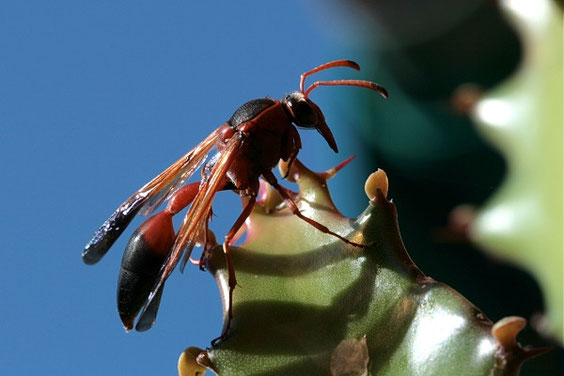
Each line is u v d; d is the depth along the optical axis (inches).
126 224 10.9
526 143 10.2
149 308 10.3
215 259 9.9
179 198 10.6
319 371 9.6
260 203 10.2
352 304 9.7
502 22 11.7
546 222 10.1
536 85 10.2
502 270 11.5
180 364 9.7
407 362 9.5
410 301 9.6
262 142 10.5
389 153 12.0
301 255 9.9
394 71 12.0
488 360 9.3
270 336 9.7
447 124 11.9
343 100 12.0
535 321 10.2
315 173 10.1
